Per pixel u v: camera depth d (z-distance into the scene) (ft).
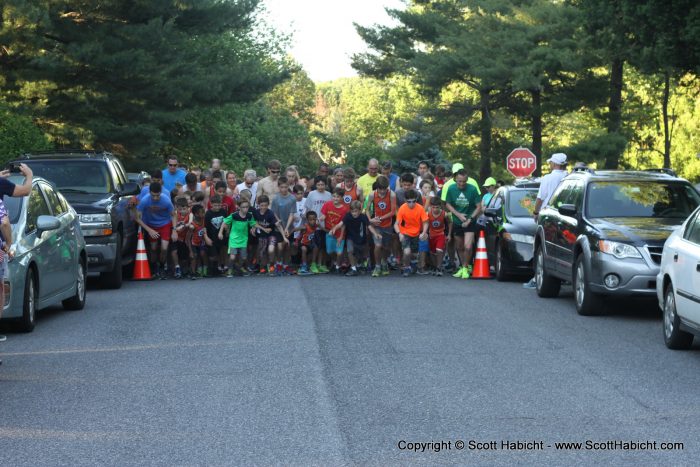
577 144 155.53
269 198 70.90
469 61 163.63
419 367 34.09
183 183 75.51
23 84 117.50
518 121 194.29
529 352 37.14
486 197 78.74
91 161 65.77
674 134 232.12
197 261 70.44
